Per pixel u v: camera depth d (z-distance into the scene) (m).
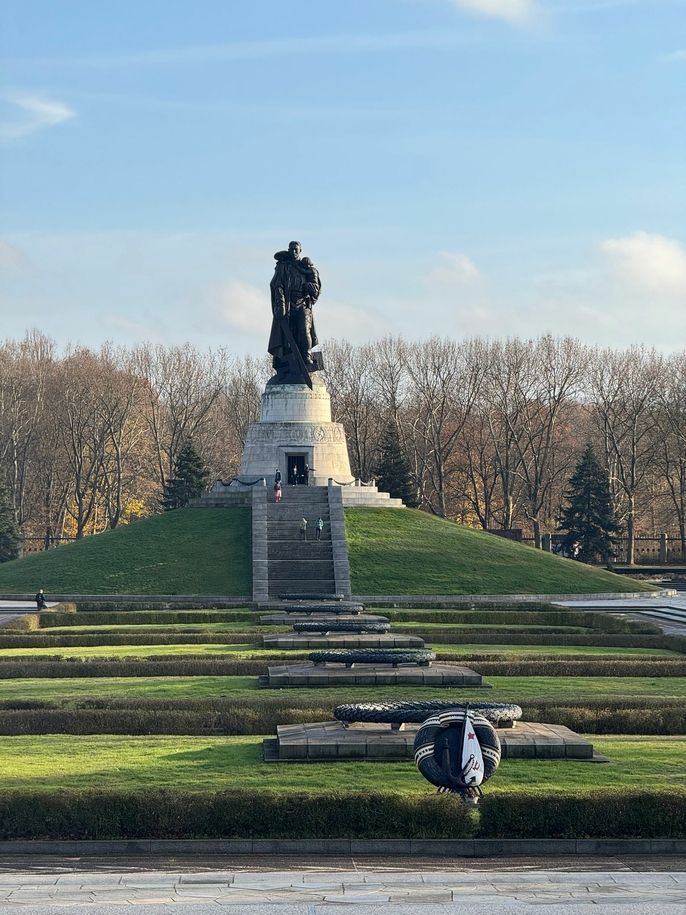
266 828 28.77
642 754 33.69
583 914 24.22
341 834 28.75
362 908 24.55
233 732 38.66
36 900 25.03
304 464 111.25
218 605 82.75
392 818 28.78
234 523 103.25
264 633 62.97
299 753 33.06
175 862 27.72
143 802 28.84
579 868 27.31
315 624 58.25
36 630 66.31
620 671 50.31
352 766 32.19
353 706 34.25
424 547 99.62
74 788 29.38
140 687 45.62
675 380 147.88
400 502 111.69
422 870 27.12
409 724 36.03
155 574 93.62
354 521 103.69
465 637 63.22
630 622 68.69
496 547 103.69
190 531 102.25
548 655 53.53
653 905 24.78
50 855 28.20
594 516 133.38
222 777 30.92
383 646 56.69
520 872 26.98
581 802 28.81
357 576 92.38
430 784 30.28
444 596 89.88
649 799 28.84
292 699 40.47
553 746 33.06
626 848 28.56
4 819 28.70
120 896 25.31
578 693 44.16
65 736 37.03
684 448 146.38
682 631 70.06
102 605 81.25
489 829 28.77
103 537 106.19
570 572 99.69
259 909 24.48
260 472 111.06
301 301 113.44
